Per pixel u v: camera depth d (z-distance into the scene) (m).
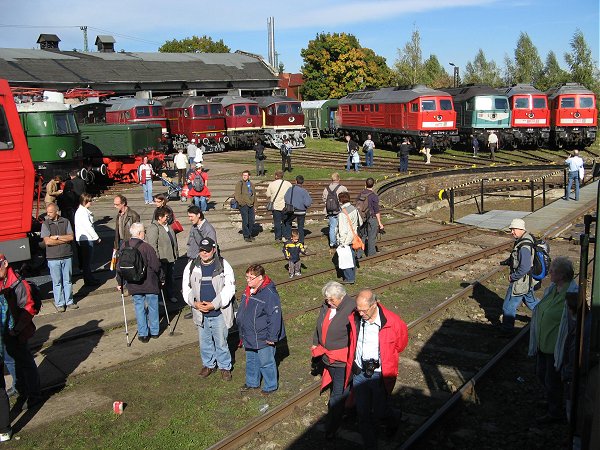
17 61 40.38
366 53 68.50
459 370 9.07
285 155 29.38
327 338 6.93
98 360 9.18
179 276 13.74
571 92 40.62
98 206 21.36
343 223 13.09
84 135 25.34
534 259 9.92
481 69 75.69
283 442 6.98
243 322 7.93
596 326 4.48
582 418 4.93
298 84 72.62
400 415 7.03
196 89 47.75
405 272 14.79
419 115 35.72
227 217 19.73
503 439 7.13
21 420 7.44
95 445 6.84
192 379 8.62
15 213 10.77
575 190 25.36
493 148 35.88
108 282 13.10
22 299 7.48
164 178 23.28
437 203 29.59
